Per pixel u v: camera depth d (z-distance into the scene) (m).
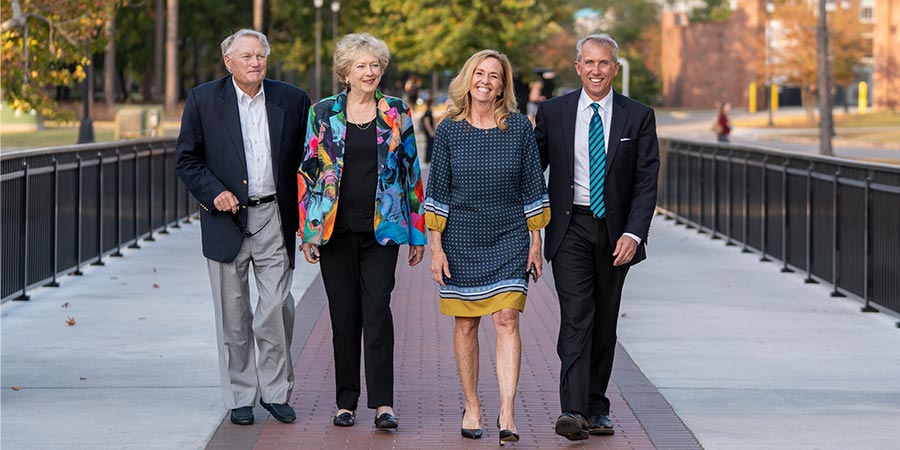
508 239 7.58
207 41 93.44
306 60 98.38
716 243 20.06
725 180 20.09
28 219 13.42
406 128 7.89
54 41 20.91
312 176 7.85
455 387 9.31
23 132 51.12
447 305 7.62
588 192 7.60
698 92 102.38
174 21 67.50
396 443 7.70
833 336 11.61
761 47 79.06
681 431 8.03
